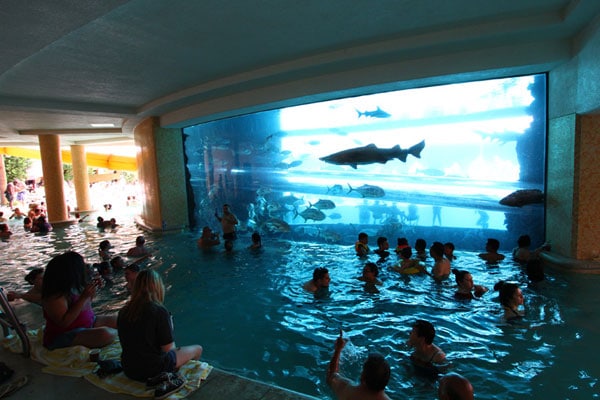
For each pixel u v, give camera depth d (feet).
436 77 24.66
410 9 18.54
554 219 24.84
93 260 31.96
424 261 27.20
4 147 82.84
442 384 9.31
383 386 9.50
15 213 67.62
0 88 28.50
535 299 18.56
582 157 21.99
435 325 16.47
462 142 29.40
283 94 30.01
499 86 27.32
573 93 21.99
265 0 16.83
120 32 19.39
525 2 18.33
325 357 14.42
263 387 10.36
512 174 27.61
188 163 46.47
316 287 22.06
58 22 13.53
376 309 18.70
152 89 31.73
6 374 11.09
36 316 16.35
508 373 12.64
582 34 20.42
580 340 14.62
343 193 35.45
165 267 28.53
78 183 72.74
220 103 34.53
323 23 19.72
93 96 32.86
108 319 14.37
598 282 20.49
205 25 19.11
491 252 26.32
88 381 10.85
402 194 32.53
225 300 21.09
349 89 27.20
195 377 10.82
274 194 39.96
